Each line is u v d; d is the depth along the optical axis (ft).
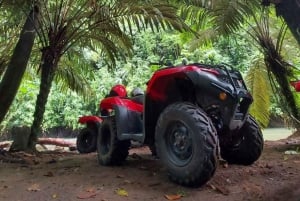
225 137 12.87
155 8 18.30
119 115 14.93
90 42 25.38
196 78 12.26
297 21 9.64
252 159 14.46
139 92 16.62
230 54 47.57
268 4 10.57
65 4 22.40
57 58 22.85
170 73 12.64
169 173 12.20
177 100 13.44
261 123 31.32
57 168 15.64
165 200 11.00
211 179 12.46
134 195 11.47
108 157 15.34
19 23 24.98
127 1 19.51
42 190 12.37
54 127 55.21
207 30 29.43
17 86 21.81
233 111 11.97
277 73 26.48
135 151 21.35
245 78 32.01
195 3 22.43
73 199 11.43
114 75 50.57
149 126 13.80
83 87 30.73
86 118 23.76
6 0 21.16
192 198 11.07
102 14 20.33
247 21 26.32
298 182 11.54
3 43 26.68
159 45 51.78
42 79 22.57
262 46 26.94
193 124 11.41
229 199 10.91
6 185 13.20
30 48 22.03
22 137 22.99
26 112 46.57
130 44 23.41
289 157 17.16
